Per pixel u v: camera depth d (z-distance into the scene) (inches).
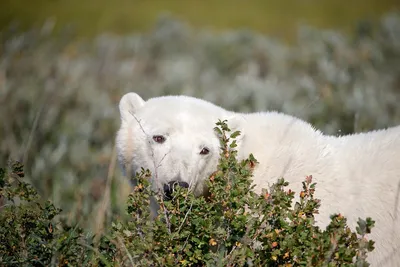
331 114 827.4
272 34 2075.5
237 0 2842.0
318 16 2456.9
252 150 511.5
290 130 518.3
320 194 483.8
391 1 2674.7
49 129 874.1
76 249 423.8
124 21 2266.2
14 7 2229.3
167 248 398.9
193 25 2261.3
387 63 1166.3
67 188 687.1
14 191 438.3
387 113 900.0
